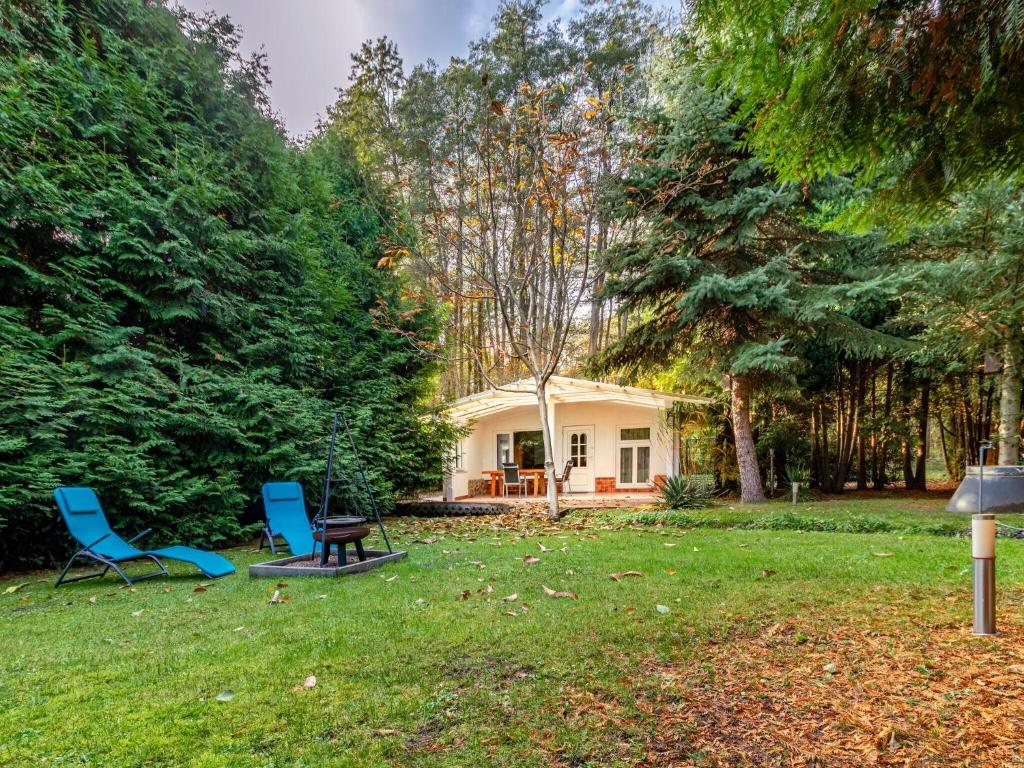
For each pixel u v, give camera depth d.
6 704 2.50
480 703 2.46
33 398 5.74
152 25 8.91
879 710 2.35
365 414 10.12
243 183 9.55
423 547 6.82
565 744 2.12
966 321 8.92
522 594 4.32
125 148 7.83
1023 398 11.47
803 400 13.53
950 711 2.32
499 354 11.51
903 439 13.53
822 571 4.91
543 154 9.86
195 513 7.16
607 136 10.22
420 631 3.43
